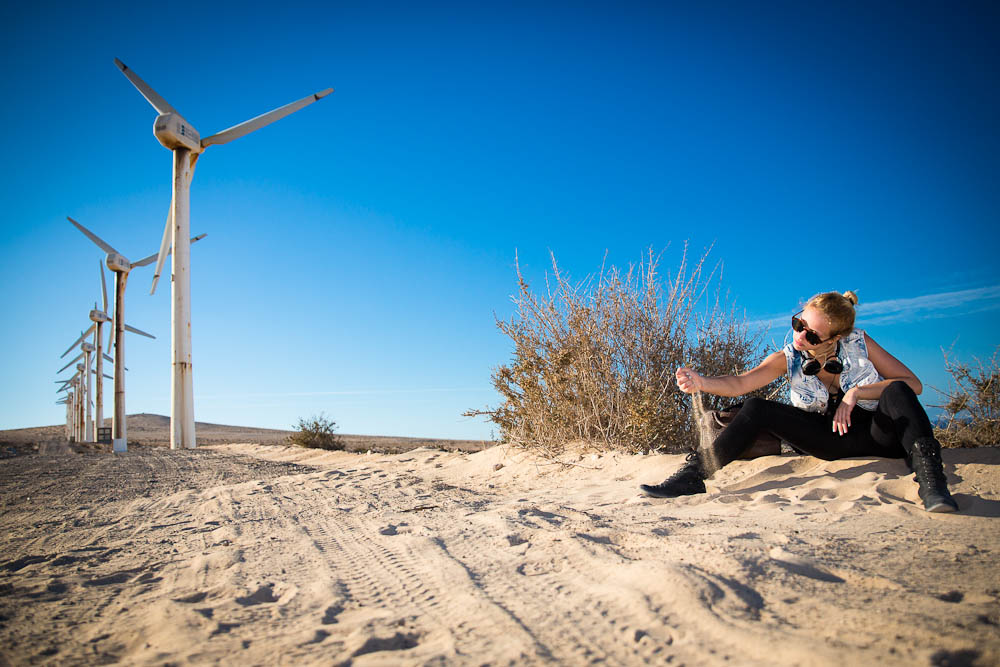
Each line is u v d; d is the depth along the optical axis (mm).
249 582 2502
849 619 1542
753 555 2152
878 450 3588
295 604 2141
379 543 3164
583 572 2195
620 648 1505
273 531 3906
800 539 2402
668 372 6227
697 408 4418
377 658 1531
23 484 9180
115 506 5984
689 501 3553
